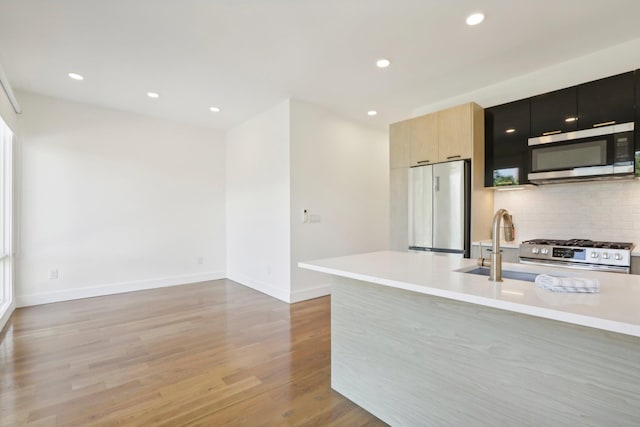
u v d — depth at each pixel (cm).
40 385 201
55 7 207
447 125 336
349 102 392
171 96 372
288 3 204
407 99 381
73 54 272
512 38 246
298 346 262
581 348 108
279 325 309
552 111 284
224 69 301
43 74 312
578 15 217
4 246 328
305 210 399
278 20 223
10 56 275
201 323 314
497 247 139
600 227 283
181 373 218
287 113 383
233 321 320
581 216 293
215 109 418
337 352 199
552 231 310
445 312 146
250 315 338
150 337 278
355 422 171
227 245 521
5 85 271
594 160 257
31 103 359
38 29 234
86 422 167
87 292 401
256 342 269
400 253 237
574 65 282
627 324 82
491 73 309
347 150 445
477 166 323
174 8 209
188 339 275
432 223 345
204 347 259
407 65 293
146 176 447
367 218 472
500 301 107
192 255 490
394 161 389
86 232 399
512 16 218
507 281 137
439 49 264
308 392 197
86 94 365
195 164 493
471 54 272
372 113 432
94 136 404
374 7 208
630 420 99
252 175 455
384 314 172
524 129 303
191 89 351
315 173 408
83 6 206
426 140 355
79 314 337
